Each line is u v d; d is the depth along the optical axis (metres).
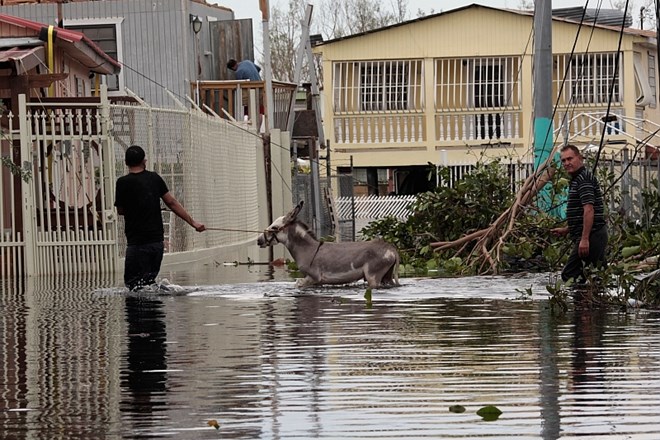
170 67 41.38
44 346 12.80
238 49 44.78
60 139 23.84
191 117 28.17
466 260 22.25
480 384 10.08
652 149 33.56
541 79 27.25
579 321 14.20
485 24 56.41
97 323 14.84
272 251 30.16
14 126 24.09
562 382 10.12
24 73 24.69
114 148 24.56
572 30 55.66
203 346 12.55
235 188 32.44
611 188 25.42
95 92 35.50
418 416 8.88
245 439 8.32
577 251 17.61
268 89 36.25
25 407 9.50
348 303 16.59
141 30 41.47
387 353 11.84
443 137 57.09
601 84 55.62
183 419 8.95
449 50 56.66
